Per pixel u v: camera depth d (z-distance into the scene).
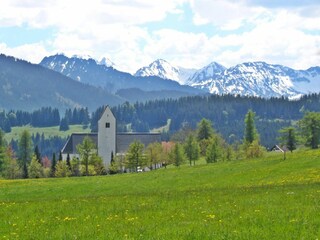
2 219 31.31
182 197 40.19
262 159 88.50
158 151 163.25
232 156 156.25
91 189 62.75
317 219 24.34
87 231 24.67
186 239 21.22
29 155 173.75
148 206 34.47
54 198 51.69
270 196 36.84
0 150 145.00
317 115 153.12
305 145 155.38
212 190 48.34
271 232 21.72
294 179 56.72
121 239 21.72
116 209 33.62
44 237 23.78
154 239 21.38
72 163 151.88
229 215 27.84
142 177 78.06
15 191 62.69
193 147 149.25
